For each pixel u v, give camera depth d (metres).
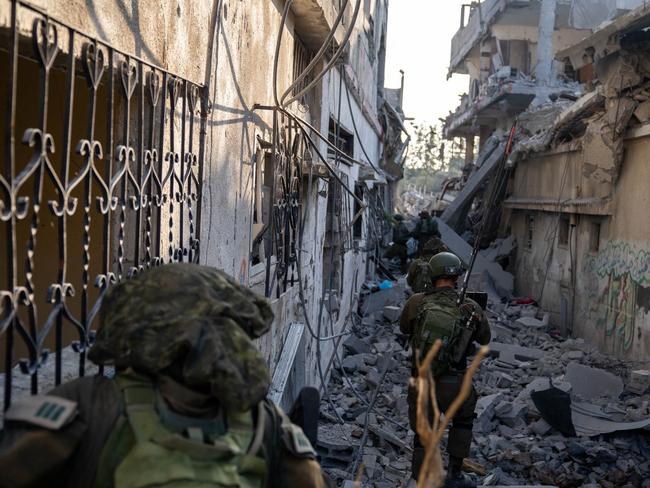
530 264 16.92
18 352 3.52
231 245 4.53
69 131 2.21
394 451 7.04
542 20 25.50
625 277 11.01
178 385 1.55
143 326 1.54
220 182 4.20
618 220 11.46
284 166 5.76
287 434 1.76
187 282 1.62
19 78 3.15
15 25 1.90
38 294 3.59
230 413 1.61
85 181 2.32
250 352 1.58
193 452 1.48
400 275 20.67
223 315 1.62
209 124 3.89
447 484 5.53
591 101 12.15
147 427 1.49
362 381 9.69
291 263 6.31
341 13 4.54
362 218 14.95
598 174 11.63
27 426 1.45
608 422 7.94
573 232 13.80
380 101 20.47
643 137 10.55
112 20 2.60
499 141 23.11
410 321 5.70
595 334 12.24
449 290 5.58
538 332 13.57
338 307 10.27
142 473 1.43
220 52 4.08
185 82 3.40
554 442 7.48
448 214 22.22
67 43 2.23
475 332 5.46
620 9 24.70
